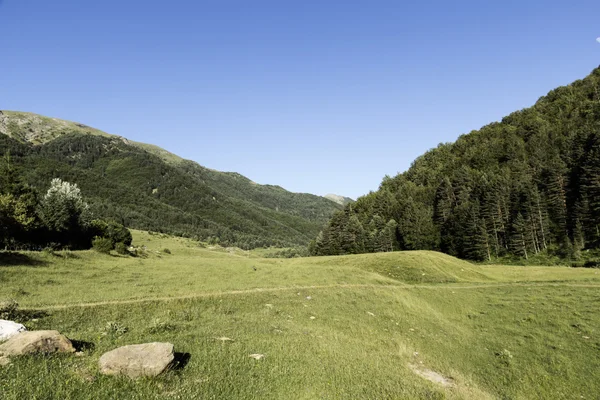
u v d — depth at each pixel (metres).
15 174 63.75
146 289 35.84
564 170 119.62
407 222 137.50
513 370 26.73
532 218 110.25
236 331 24.05
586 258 91.44
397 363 23.66
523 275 67.62
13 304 22.58
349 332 30.22
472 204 126.06
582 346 29.67
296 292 41.16
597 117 164.38
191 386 13.75
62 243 66.81
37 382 11.77
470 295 49.28
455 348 31.16
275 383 15.75
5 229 53.69
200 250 147.62
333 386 16.55
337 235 148.00
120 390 12.27
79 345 17.12
